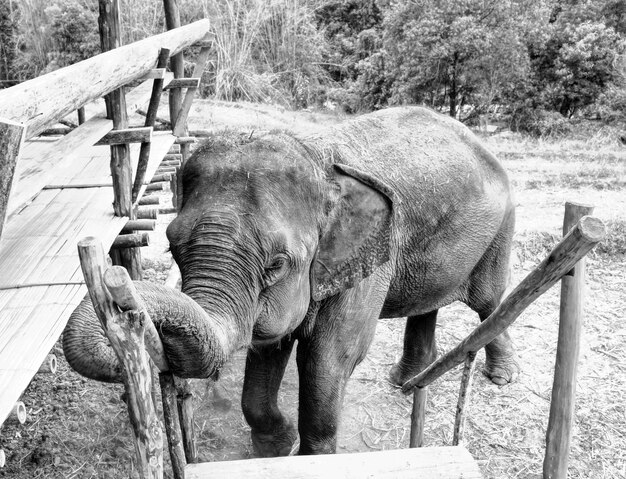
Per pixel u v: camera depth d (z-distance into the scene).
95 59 2.53
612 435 3.85
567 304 2.87
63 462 3.32
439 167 3.33
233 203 2.19
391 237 2.76
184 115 4.96
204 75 15.96
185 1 16.20
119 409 3.75
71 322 1.56
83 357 1.51
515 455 3.68
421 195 3.21
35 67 16.09
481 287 3.94
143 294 1.59
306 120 12.88
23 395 3.82
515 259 6.27
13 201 2.04
